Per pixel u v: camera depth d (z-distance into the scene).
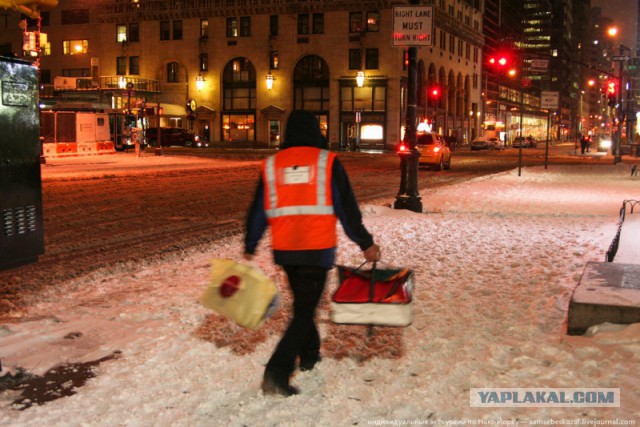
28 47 26.28
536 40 180.50
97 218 13.74
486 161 44.44
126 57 73.31
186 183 22.64
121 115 49.75
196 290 7.10
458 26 81.56
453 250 9.59
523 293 6.95
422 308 6.32
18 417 3.90
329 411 3.94
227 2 69.31
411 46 14.16
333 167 4.11
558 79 183.50
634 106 64.44
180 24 71.50
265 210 4.17
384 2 64.75
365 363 4.76
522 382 4.37
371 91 66.75
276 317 6.05
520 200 17.67
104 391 4.30
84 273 8.26
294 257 4.08
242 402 4.12
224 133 71.38
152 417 3.90
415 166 14.78
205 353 5.04
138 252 9.77
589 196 18.91
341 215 4.18
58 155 38.81
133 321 5.98
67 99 66.12
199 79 71.00
